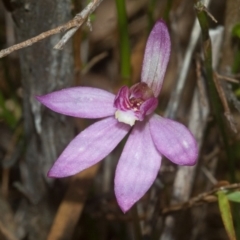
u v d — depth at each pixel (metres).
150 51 0.15
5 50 0.14
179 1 0.20
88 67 0.20
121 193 0.14
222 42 0.18
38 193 0.20
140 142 0.15
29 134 0.19
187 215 0.20
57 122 0.18
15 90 0.22
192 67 0.19
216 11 0.21
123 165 0.15
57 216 0.18
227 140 0.17
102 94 0.15
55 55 0.17
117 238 0.22
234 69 0.18
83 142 0.15
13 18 0.17
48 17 0.17
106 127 0.15
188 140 0.15
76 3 0.18
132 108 0.15
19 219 0.21
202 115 0.18
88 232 0.20
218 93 0.17
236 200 0.16
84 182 0.18
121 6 0.17
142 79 0.15
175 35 0.20
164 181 0.19
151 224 0.19
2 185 0.22
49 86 0.18
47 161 0.19
